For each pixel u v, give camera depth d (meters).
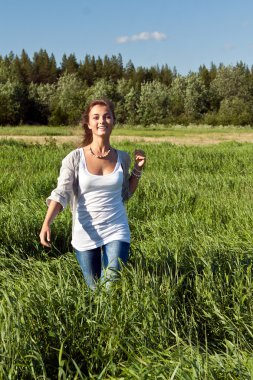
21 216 6.56
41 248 5.97
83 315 3.58
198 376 2.98
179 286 4.34
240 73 100.56
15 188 9.55
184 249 5.07
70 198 4.14
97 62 149.62
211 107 97.31
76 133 46.53
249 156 16.44
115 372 3.28
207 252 4.93
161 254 4.88
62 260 5.08
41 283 4.05
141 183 9.45
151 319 3.66
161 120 82.12
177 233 6.02
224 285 4.41
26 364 3.14
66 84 96.94
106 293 3.80
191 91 93.69
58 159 14.22
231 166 14.39
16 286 3.91
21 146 20.64
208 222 7.01
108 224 4.09
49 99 89.25
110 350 3.37
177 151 17.89
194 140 39.91
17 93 82.88
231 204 7.94
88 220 4.08
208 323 4.09
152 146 21.98
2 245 5.77
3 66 132.00
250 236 6.05
